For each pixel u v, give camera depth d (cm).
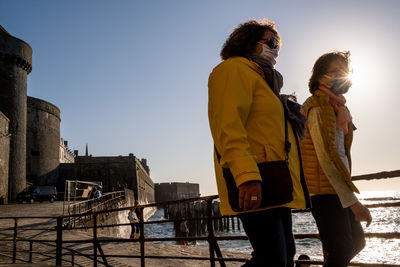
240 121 145
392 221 3844
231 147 141
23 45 4131
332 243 190
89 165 5594
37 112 5100
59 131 5688
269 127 153
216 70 161
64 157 7025
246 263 158
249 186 134
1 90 3891
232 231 3919
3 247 930
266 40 174
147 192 7381
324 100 203
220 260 307
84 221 1656
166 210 5066
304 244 2127
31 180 4850
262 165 146
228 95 149
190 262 670
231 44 179
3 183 3203
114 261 710
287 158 151
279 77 175
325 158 191
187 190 10631
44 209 2214
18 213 1953
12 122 3916
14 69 4034
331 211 194
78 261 722
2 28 4134
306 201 163
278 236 146
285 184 142
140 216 403
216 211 4003
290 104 173
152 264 662
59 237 532
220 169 162
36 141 5009
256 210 146
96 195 2325
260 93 157
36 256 801
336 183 187
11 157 3834
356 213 189
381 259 1568
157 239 387
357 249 204
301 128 170
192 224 3822
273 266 144
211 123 167
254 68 163
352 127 219
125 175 5638
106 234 2119
